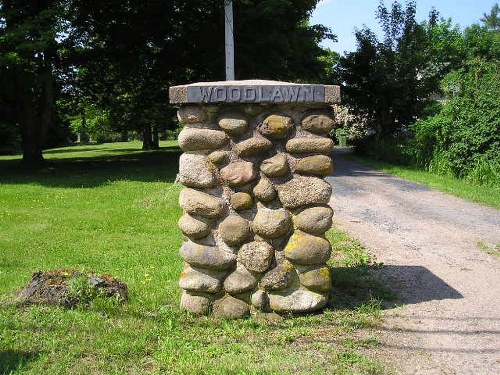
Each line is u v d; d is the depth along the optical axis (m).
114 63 22.94
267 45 18.59
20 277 5.86
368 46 22.56
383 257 6.72
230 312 4.44
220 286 4.48
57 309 4.59
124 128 34.66
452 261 6.55
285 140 4.55
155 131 35.34
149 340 4.08
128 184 14.19
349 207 10.23
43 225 8.92
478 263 6.47
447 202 10.78
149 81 24.61
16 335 4.11
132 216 9.54
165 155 26.61
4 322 4.30
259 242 4.48
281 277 4.47
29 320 4.36
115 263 6.51
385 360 3.83
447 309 4.86
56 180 15.37
